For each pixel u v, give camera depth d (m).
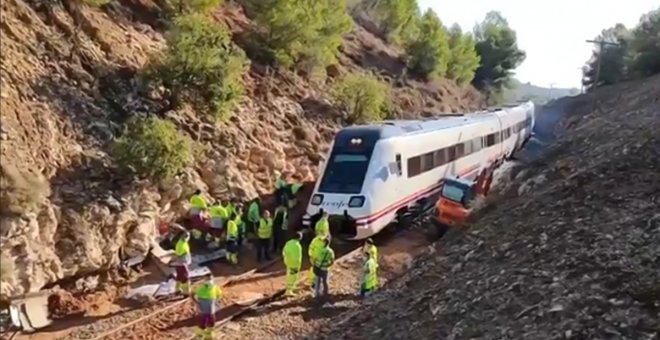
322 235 17.48
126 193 17.92
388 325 11.65
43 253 15.38
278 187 23.17
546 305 9.51
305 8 31.28
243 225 20.66
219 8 30.19
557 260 11.15
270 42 29.89
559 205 14.52
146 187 18.56
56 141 17.67
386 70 45.28
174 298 16.78
